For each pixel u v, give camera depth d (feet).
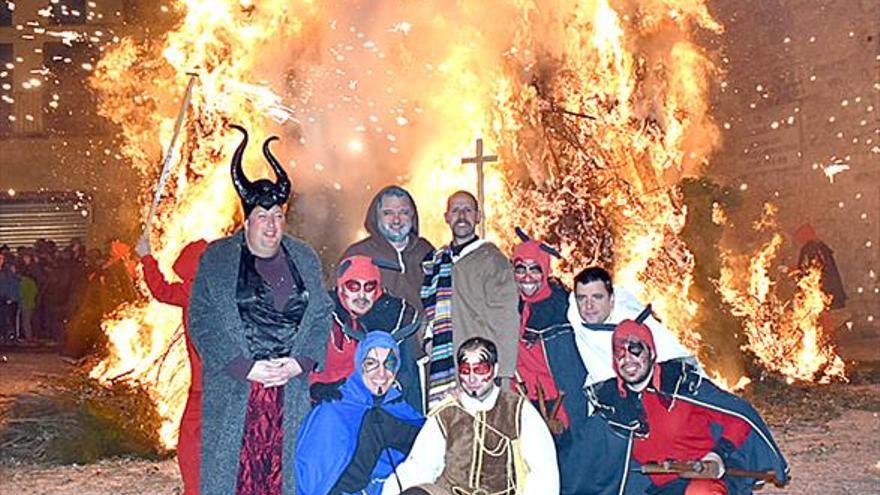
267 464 18.17
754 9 83.35
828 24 78.69
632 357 19.03
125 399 37.17
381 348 19.11
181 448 20.49
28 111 97.71
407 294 23.76
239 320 18.10
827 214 78.84
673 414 19.17
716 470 18.81
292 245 18.76
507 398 17.83
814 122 79.87
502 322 21.70
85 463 34.09
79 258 81.76
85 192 96.12
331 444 18.76
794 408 42.65
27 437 35.45
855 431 38.40
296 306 18.40
